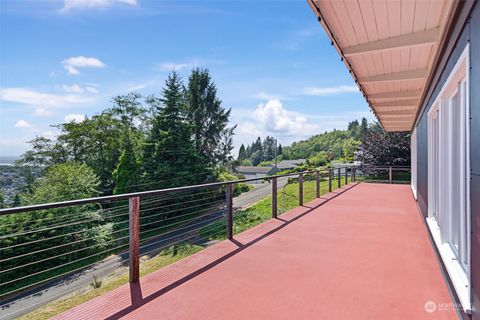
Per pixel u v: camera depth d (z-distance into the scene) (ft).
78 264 31.99
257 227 15.83
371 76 14.84
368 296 8.12
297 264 10.50
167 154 58.39
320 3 8.32
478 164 5.37
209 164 75.15
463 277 7.35
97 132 70.69
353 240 13.46
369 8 8.59
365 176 54.60
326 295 8.18
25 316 8.37
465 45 6.32
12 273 28.40
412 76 14.08
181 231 41.01
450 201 9.70
